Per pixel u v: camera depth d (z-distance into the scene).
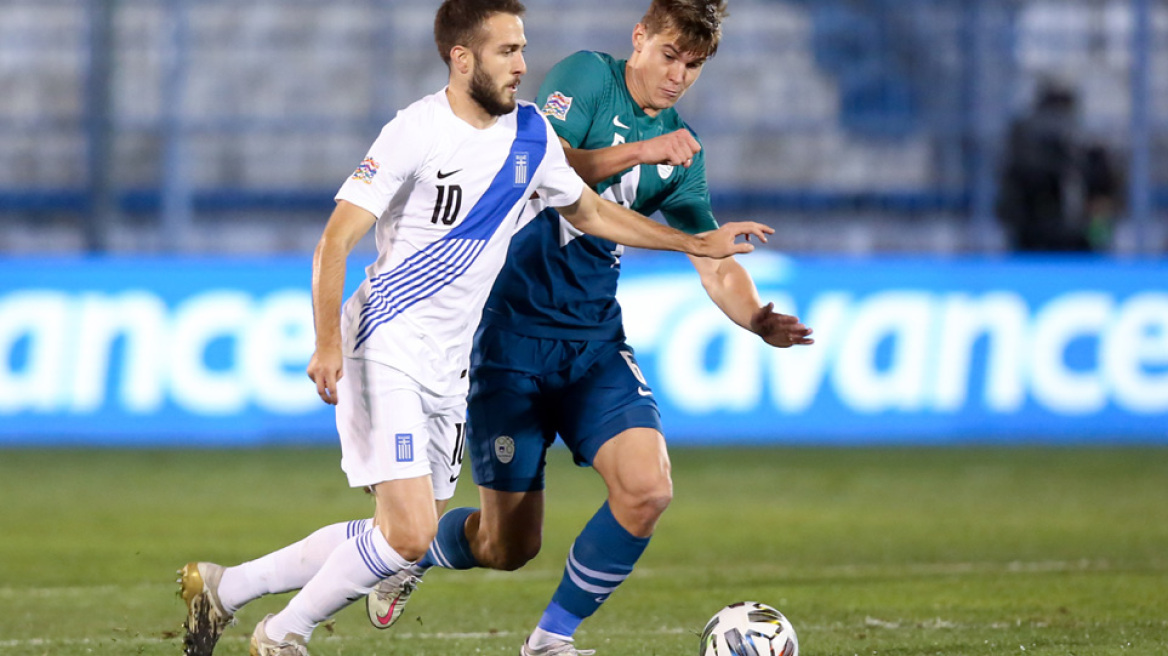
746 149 52.66
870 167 52.25
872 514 30.14
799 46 53.38
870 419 43.16
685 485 35.00
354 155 53.34
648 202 16.44
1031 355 43.72
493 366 15.83
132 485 34.25
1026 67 50.66
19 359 41.66
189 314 42.00
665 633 17.38
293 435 42.19
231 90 53.22
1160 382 43.94
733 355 42.66
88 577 22.06
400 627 18.00
